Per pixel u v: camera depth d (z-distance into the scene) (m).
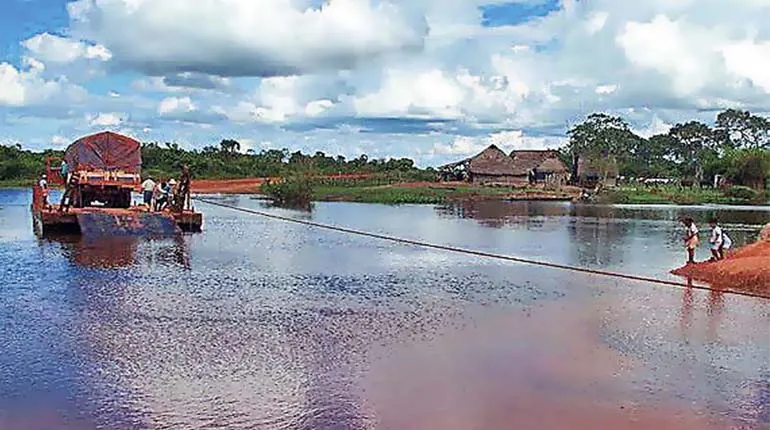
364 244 32.19
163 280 20.83
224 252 27.66
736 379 12.12
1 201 60.41
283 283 20.83
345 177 96.31
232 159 105.81
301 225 41.91
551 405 10.79
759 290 20.64
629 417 10.38
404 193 78.06
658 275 23.59
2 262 23.70
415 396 11.05
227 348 13.52
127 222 31.81
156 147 98.44
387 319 16.17
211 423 9.95
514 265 25.84
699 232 40.75
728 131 146.62
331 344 13.89
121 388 11.27
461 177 107.75
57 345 13.59
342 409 10.48
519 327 15.57
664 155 151.25
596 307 17.95
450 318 16.39
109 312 16.42
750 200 81.50
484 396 11.11
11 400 10.71
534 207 66.12
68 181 34.34
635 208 66.50
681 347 14.09
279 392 11.15
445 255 28.58
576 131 142.00
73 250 26.83
